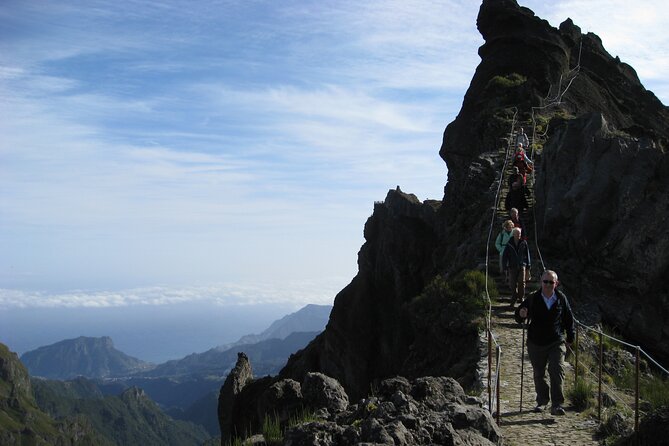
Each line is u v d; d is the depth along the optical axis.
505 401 13.55
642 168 24.34
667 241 22.98
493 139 46.12
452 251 33.78
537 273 23.67
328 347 41.41
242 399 28.38
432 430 9.64
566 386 14.14
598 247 24.02
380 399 11.24
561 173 26.12
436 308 22.06
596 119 25.80
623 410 12.65
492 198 33.09
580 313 22.16
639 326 22.50
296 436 9.77
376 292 41.44
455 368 17.84
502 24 60.56
